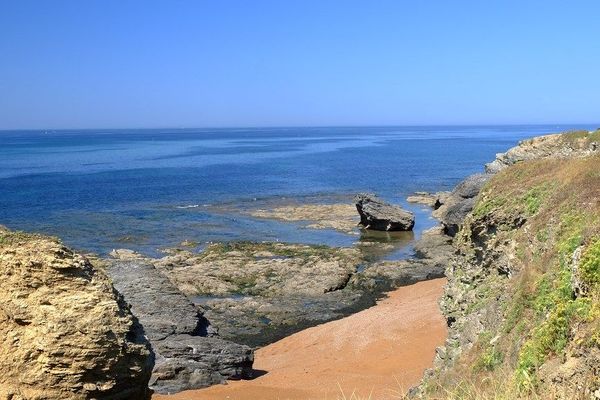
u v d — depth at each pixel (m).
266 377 27.06
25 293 14.94
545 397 10.98
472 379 16.16
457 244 25.73
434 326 31.66
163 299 28.75
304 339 32.38
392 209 62.16
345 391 23.80
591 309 12.15
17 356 14.69
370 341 30.86
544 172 23.44
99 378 15.09
